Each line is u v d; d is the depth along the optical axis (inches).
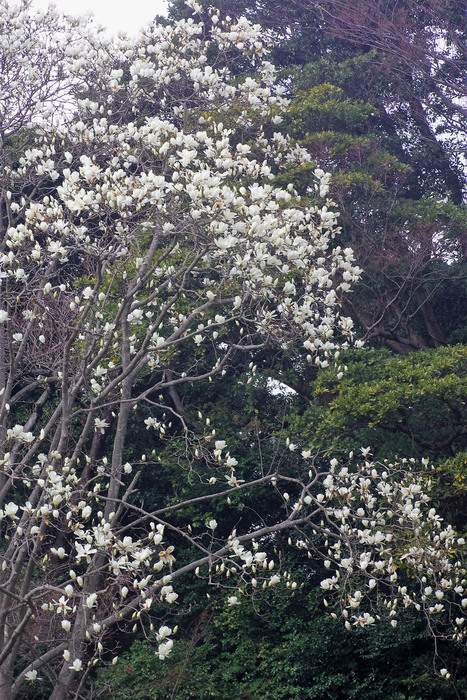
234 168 340.2
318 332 316.5
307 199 472.4
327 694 427.5
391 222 565.6
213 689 422.0
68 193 286.8
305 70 661.9
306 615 464.8
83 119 437.4
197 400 568.4
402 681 415.2
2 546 430.3
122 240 292.2
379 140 668.7
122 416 335.6
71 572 238.7
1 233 429.1
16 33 428.8
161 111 474.3
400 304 598.5
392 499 340.8
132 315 329.1
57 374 359.9
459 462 373.7
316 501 306.7
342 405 401.7
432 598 371.9
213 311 477.4
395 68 672.4
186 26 451.2
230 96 446.6
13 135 512.7
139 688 415.5
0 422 319.0
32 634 368.8
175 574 280.4
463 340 585.6
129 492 290.4
